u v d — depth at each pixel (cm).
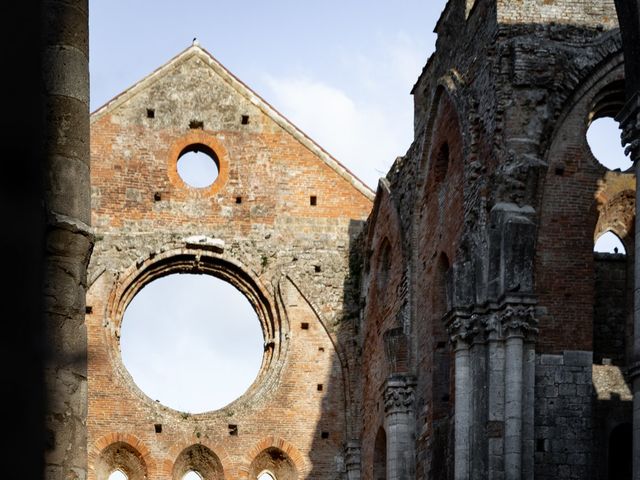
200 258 4397
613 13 2923
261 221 4475
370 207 4544
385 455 3962
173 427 4234
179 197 4447
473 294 2842
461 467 2778
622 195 3189
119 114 4484
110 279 4309
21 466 719
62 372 1149
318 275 4447
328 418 4322
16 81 686
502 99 2875
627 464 3061
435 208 3450
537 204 2819
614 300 3388
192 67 4572
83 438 1159
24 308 708
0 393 695
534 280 2783
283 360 4356
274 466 4312
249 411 4297
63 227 1187
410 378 3588
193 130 4522
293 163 4541
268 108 4566
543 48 2883
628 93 2334
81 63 1227
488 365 2741
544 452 2698
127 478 4216
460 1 3309
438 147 3459
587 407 2731
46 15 1197
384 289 4028
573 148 2862
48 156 1190
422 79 3741
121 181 4416
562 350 2758
